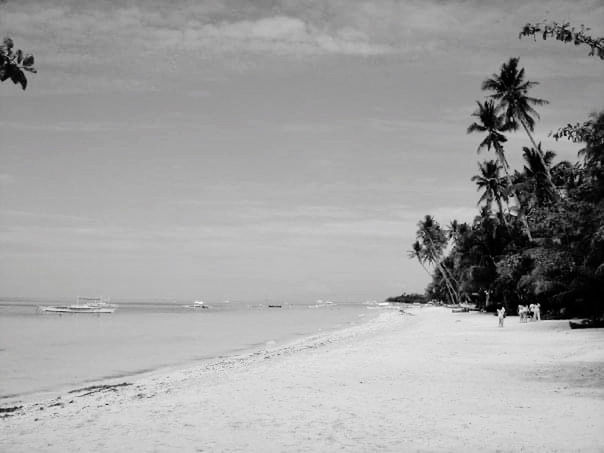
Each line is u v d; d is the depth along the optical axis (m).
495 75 50.47
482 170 65.06
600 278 33.75
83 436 9.61
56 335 53.75
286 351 31.16
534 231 52.38
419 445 8.49
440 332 38.25
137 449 8.54
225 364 26.03
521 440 8.65
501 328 39.25
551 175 49.66
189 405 12.65
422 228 113.75
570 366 17.72
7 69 4.13
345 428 9.77
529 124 49.81
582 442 8.42
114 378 23.67
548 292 41.94
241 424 10.28
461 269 75.69
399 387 14.36
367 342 32.59
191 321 92.69
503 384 14.52
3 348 38.94
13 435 9.88
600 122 13.10
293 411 11.45
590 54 9.96
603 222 27.55
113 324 79.69
